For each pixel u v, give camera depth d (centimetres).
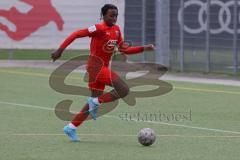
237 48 7831
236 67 7869
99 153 3456
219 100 5872
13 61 9481
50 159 3291
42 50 10269
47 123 4494
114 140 3862
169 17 8362
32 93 6219
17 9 9181
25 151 3491
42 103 5547
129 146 3666
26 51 10500
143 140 3656
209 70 8138
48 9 9212
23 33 9225
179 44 8375
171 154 3453
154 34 8638
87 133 4106
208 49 8094
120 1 8956
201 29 8138
